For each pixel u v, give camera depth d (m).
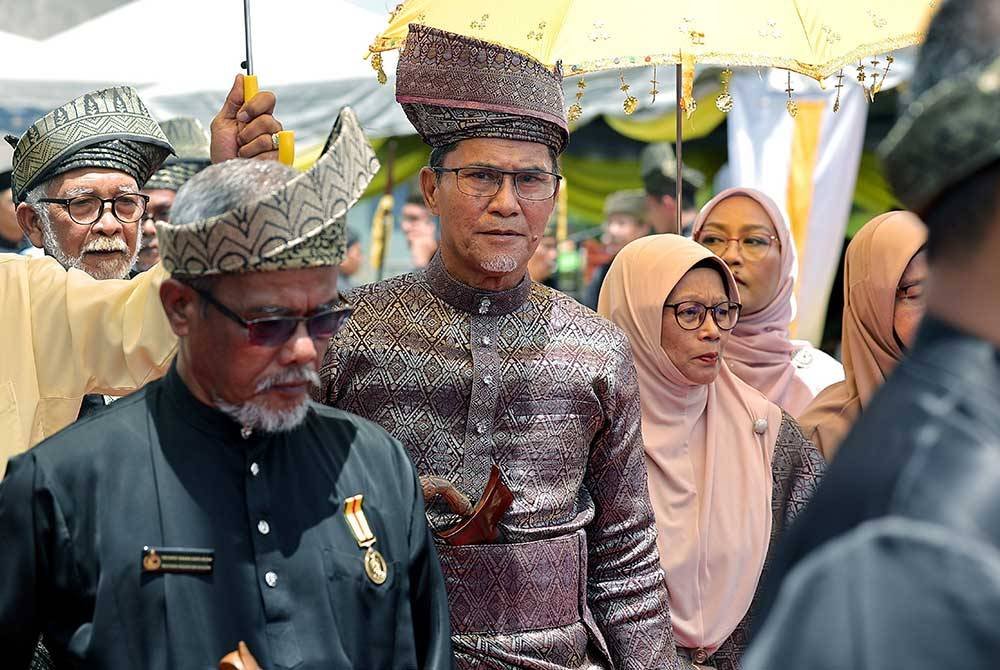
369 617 2.17
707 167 8.03
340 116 2.17
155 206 4.86
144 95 5.71
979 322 1.19
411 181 7.99
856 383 4.19
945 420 1.14
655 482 3.66
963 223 1.19
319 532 2.16
